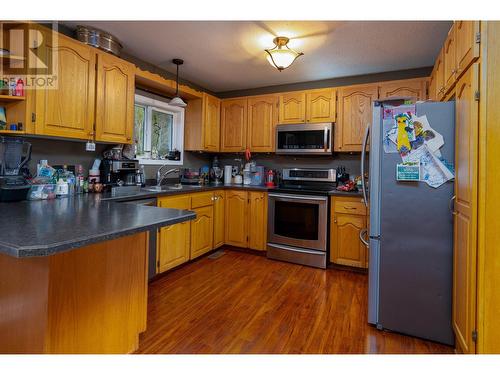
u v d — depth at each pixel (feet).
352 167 11.89
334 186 11.88
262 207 11.60
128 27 7.79
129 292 5.30
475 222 4.59
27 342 4.05
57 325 4.05
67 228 3.90
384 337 6.15
